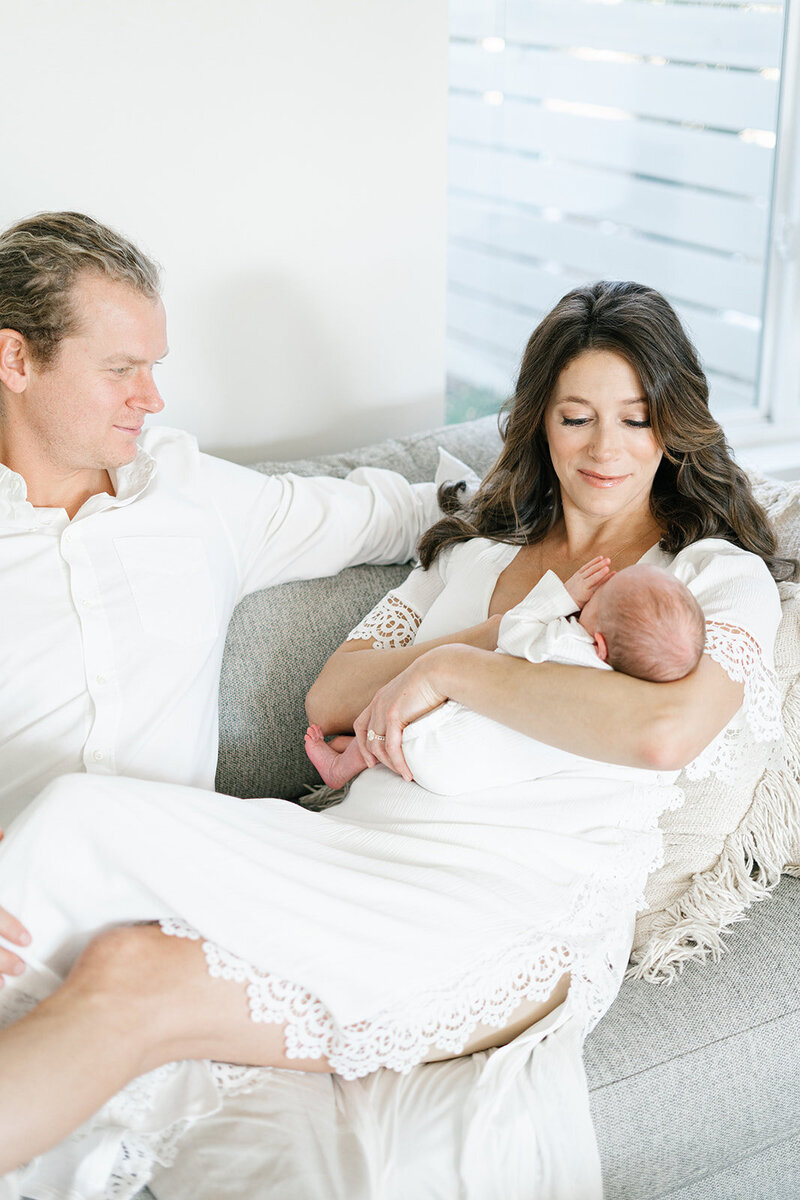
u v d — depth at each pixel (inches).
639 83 95.1
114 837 46.6
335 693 61.6
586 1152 47.6
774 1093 52.2
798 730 57.7
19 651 57.1
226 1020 46.3
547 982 50.3
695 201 100.0
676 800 56.2
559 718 49.3
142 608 59.2
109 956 45.4
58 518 59.1
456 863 51.5
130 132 73.6
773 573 59.7
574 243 97.7
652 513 58.9
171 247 77.4
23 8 68.5
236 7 73.4
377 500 70.7
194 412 82.5
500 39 89.2
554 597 52.7
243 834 48.7
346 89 78.4
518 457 61.6
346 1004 46.2
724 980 54.2
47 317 54.3
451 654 53.4
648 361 54.1
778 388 105.1
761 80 98.3
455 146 90.4
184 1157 45.8
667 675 48.5
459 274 94.4
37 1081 41.2
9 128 70.7
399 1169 45.5
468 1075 48.3
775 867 58.2
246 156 77.2
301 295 82.4
